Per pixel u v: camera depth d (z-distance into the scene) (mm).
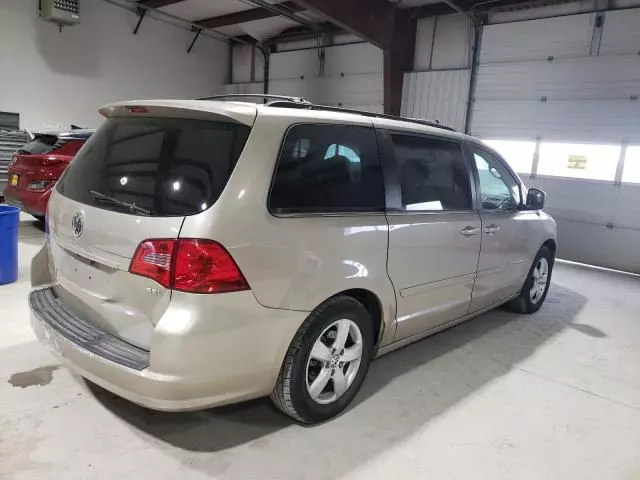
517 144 7781
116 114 2400
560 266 6996
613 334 4043
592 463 2250
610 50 6777
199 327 1800
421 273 2762
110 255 1979
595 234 7145
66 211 2246
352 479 2014
